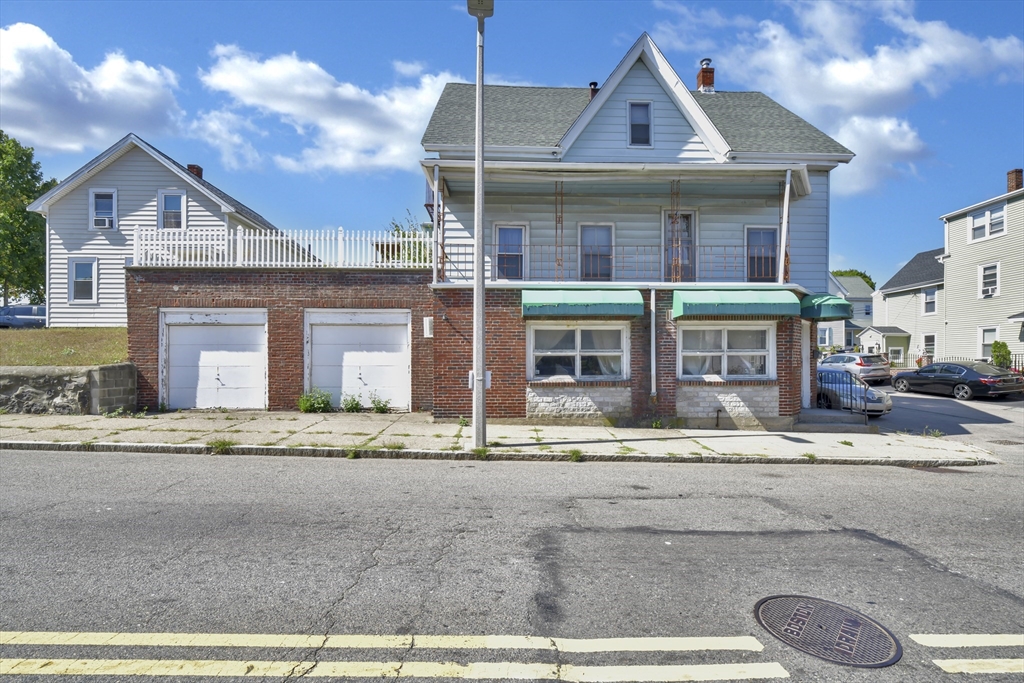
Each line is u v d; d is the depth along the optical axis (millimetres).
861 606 4344
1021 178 30500
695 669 3438
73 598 4172
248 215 27484
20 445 9805
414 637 3727
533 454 9914
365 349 14750
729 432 12781
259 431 11352
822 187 16297
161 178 25594
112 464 8680
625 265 15836
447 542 5461
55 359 15750
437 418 13148
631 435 12008
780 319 13500
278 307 14562
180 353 14508
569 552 5289
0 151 41062
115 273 25484
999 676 3449
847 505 7180
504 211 15617
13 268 41469
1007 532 6195
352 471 8523
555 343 13484
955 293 33875
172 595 4250
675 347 13398
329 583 4504
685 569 4957
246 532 5617
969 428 15680
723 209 16047
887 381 29250
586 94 19750
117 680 3203
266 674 3279
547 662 3471
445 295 13297
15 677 3201
